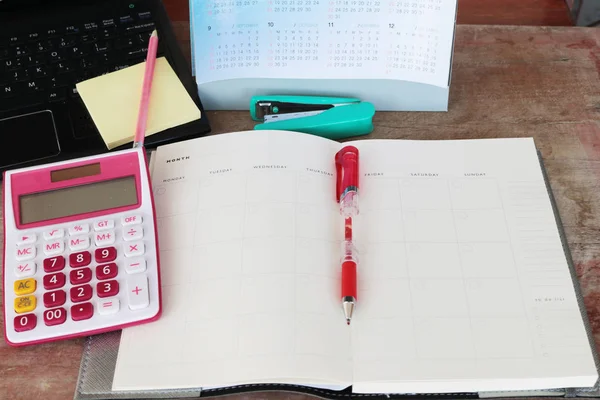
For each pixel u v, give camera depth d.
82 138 0.58
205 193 0.54
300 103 0.60
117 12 0.66
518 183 0.55
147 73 0.60
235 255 0.50
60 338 0.46
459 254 0.50
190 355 0.45
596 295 0.50
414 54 0.57
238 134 0.57
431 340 0.46
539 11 0.86
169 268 0.50
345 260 0.49
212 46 0.58
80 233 0.49
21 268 0.48
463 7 0.87
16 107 0.60
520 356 0.45
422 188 0.54
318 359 0.44
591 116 0.61
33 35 0.64
